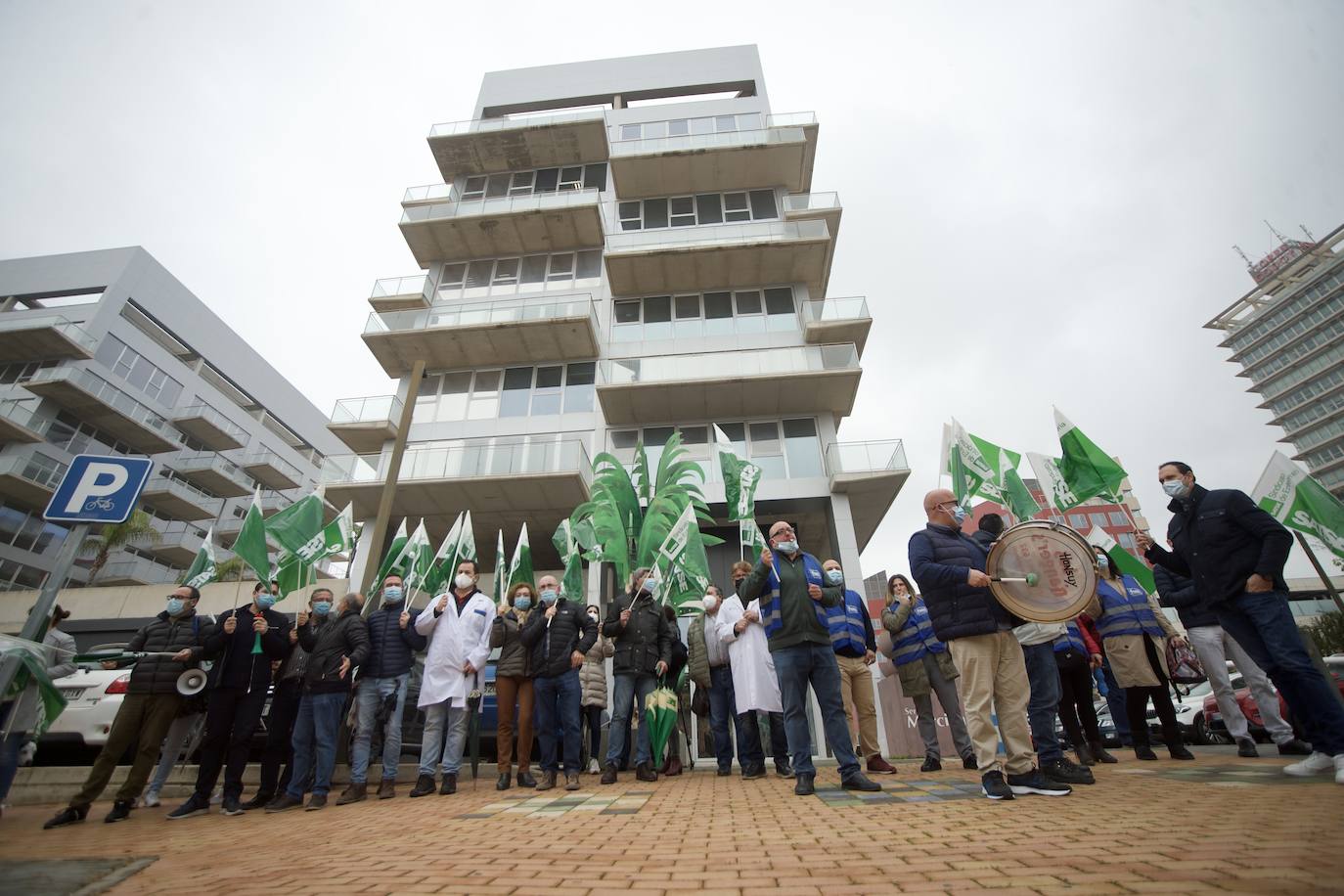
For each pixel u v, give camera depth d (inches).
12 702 166.9
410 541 370.6
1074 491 301.1
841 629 248.1
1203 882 76.9
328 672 226.5
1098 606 252.4
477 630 254.8
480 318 757.3
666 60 1029.8
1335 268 2805.1
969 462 316.2
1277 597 161.6
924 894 78.9
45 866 122.3
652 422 723.4
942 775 227.8
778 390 683.4
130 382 1378.0
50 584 157.5
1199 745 389.4
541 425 734.5
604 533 443.8
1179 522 186.1
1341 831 98.9
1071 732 233.0
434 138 902.4
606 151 917.2
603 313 806.5
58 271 1414.9
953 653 159.3
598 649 303.1
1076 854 94.3
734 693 266.1
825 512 675.4
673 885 89.7
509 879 98.0
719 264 775.1
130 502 160.9
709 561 655.1
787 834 122.5
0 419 1115.9
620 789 220.7
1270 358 3011.8
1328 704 149.6
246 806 222.1
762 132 854.5
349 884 100.0
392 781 237.5
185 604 221.0
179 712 236.1
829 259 828.0
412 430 740.7
